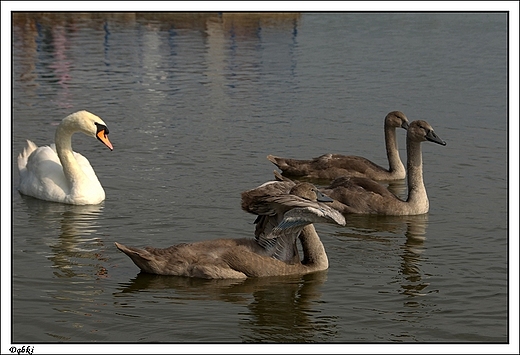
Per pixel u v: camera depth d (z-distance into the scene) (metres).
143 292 13.95
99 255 15.65
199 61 38.09
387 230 17.67
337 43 43.00
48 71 35.22
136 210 18.34
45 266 15.04
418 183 18.88
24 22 47.44
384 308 13.51
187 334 12.45
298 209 13.55
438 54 39.75
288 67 36.72
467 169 22.09
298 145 24.44
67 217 17.92
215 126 26.38
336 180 20.02
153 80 33.72
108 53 39.81
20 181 20.06
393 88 32.25
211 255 14.64
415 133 18.83
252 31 46.88
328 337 12.46
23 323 12.72
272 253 14.84
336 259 15.75
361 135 25.72
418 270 15.19
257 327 12.73
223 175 21.19
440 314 13.30
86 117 19.20
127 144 24.02
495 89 32.03
